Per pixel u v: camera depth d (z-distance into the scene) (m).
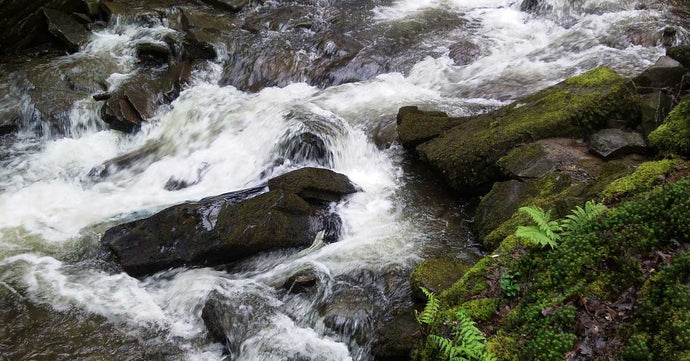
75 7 13.53
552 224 5.41
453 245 6.91
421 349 5.12
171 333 6.19
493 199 6.95
